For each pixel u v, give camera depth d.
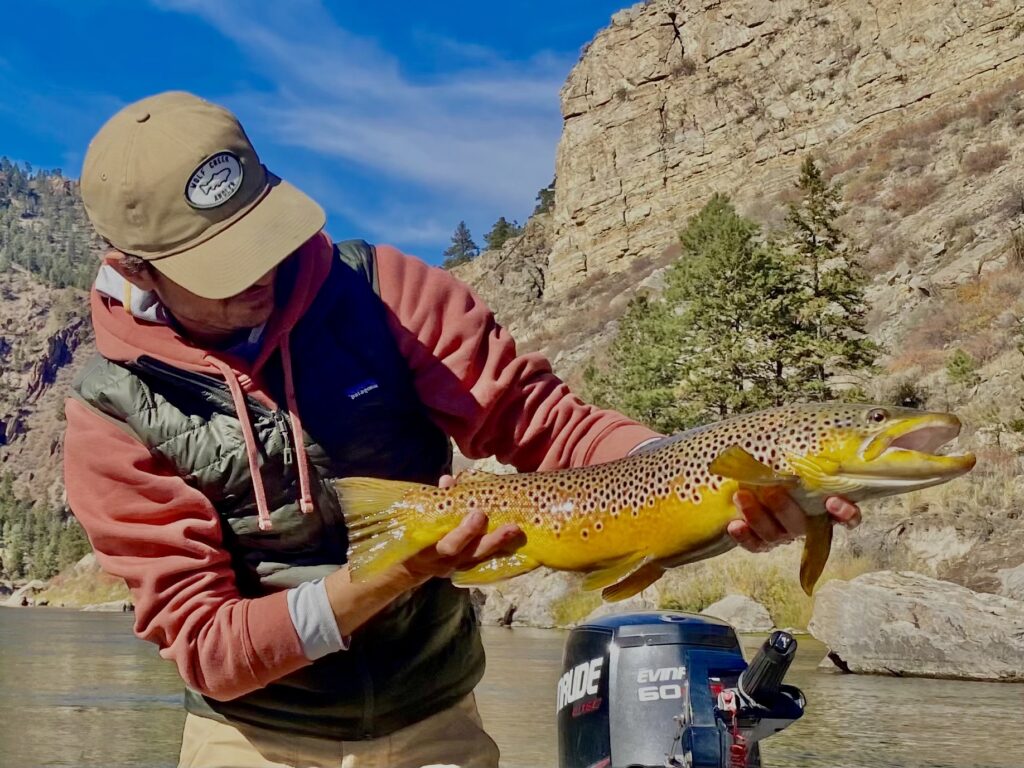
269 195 1.07
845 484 0.96
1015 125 23.27
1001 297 14.48
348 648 1.11
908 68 30.17
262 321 1.09
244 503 1.11
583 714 1.75
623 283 32.72
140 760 2.66
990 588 7.36
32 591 30.02
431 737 1.20
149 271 1.06
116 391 1.11
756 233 14.89
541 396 1.23
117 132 1.05
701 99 35.25
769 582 8.30
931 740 2.91
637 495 1.02
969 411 10.95
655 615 1.77
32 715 3.47
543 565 1.05
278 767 1.15
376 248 1.23
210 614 1.07
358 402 1.12
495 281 43.34
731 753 1.49
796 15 33.81
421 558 1.03
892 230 21.50
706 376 12.98
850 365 12.95
